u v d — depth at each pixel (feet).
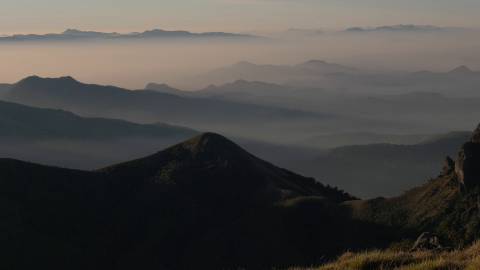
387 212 257.75
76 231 275.59
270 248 250.98
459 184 240.32
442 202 240.53
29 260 234.99
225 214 303.68
